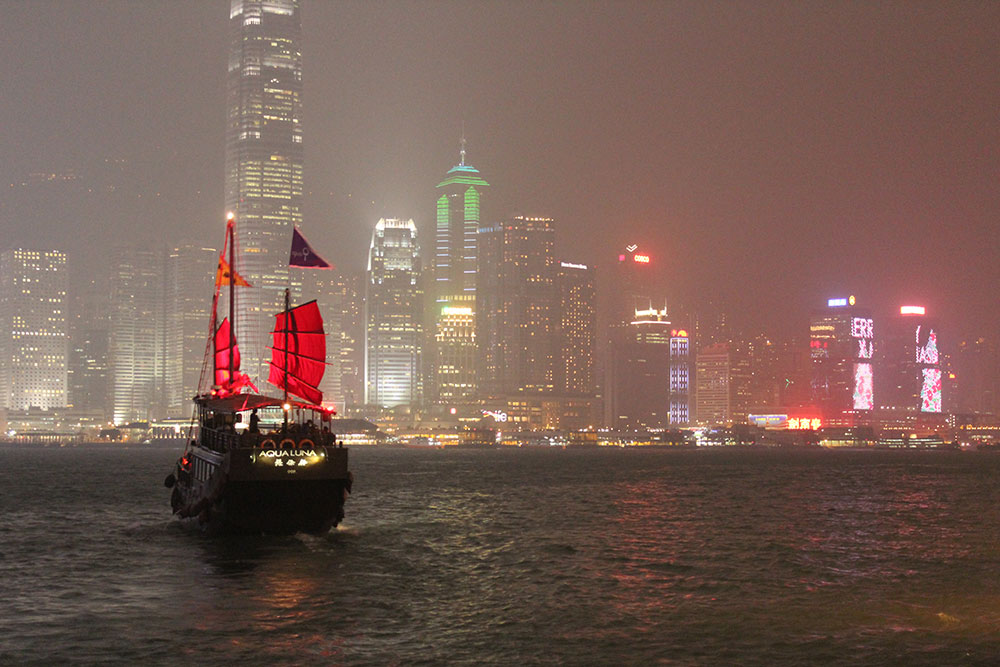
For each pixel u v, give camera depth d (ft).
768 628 124.26
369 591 148.36
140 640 115.96
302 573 163.63
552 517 285.84
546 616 131.23
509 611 134.51
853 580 162.40
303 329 200.54
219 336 235.20
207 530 202.90
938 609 137.08
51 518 267.59
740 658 109.40
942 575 168.25
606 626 125.29
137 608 134.62
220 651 110.93
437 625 125.39
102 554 185.78
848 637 119.34
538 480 538.06
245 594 144.77
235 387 233.35
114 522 252.21
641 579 162.71
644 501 360.89
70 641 115.44
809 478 577.43
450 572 169.17
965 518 287.07
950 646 114.83
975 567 178.29
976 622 127.95
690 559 187.83
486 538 224.12
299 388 201.57
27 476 546.26
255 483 180.24
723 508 324.19
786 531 243.60
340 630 121.90
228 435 192.13
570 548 205.36
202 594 144.66
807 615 132.67
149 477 532.32
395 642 115.96
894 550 203.62
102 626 123.34
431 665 106.11
